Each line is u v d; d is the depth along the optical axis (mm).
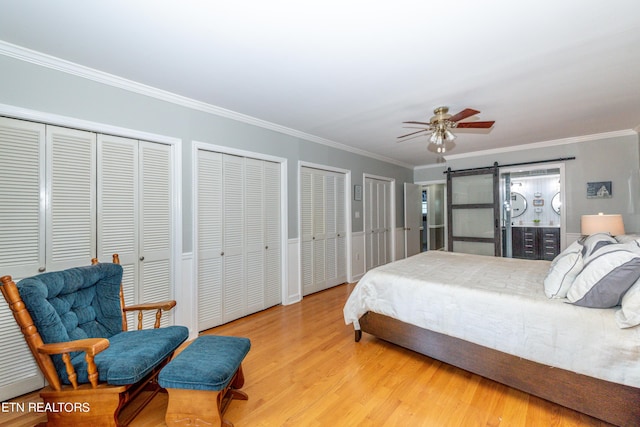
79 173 2164
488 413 1662
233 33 1743
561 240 4441
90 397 1420
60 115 2041
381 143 4523
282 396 1834
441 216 7402
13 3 1460
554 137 4289
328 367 2180
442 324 2039
